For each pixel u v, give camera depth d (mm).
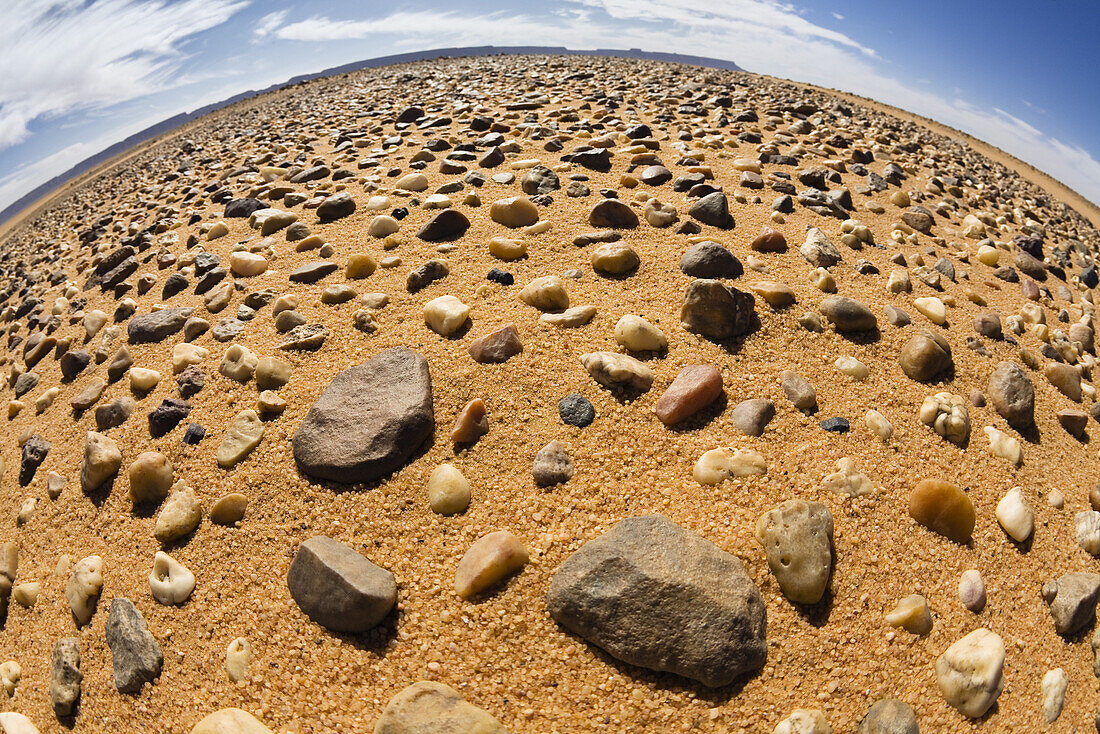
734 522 2086
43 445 2949
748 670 1768
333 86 12211
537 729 1661
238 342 2990
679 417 2418
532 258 3330
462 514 2143
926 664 1848
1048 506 2373
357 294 3180
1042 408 2898
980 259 4277
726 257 3193
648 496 2174
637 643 1751
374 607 1848
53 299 4621
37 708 2014
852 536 2094
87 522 2469
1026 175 10656
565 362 2643
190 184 6238
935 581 2037
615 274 3195
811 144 5902
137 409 2828
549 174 4184
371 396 2416
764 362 2723
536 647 1826
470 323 2846
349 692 1765
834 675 1793
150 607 2072
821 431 2447
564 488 2199
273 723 1724
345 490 2240
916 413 2619
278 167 5523
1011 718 1793
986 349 3092
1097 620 2074
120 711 1889
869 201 4660
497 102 7109
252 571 2088
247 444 2439
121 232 5516
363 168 5039
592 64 10953
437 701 1665
